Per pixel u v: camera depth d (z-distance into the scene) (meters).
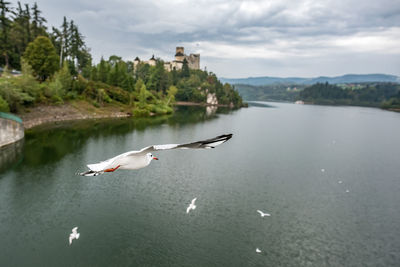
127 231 29.48
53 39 125.56
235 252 27.03
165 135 78.38
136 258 25.59
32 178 41.47
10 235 27.91
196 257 26.09
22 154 51.81
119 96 119.62
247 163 55.97
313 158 63.00
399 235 31.67
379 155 69.38
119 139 69.19
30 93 84.56
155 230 29.91
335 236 30.80
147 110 118.75
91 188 39.31
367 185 47.06
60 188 38.72
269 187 43.56
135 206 34.78
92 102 106.62
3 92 72.88
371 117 185.50
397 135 104.56
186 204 36.03
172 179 44.62
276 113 191.00
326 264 26.16
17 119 59.41
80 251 26.12
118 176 44.47
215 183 43.88
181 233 29.62
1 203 33.84
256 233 30.36
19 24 110.12
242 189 42.06
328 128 118.06
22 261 24.52
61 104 95.19
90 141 64.75
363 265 26.31
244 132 94.56
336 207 37.94
